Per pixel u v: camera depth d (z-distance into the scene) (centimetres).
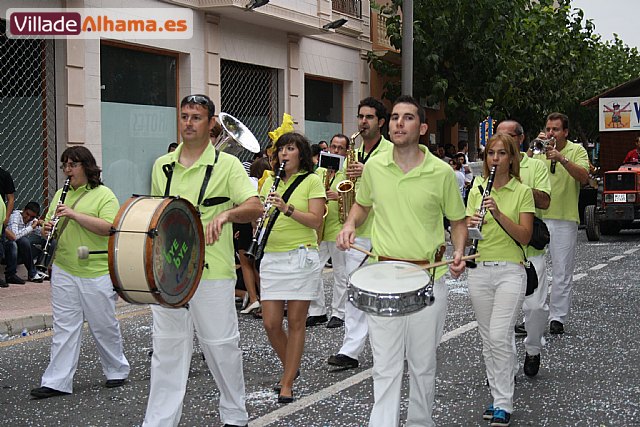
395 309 474
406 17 1725
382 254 530
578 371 780
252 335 958
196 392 722
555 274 935
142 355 861
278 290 682
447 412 661
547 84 2720
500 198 646
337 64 2264
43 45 1390
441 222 536
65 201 723
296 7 1964
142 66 1609
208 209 569
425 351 521
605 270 1463
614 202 2017
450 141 2986
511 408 626
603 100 2241
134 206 518
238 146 766
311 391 718
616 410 662
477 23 2247
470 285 644
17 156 1349
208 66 1747
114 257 508
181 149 583
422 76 2316
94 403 694
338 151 1048
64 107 1409
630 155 2150
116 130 1549
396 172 527
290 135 710
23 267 1350
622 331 951
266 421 635
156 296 509
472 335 934
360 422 632
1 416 659
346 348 794
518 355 840
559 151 931
